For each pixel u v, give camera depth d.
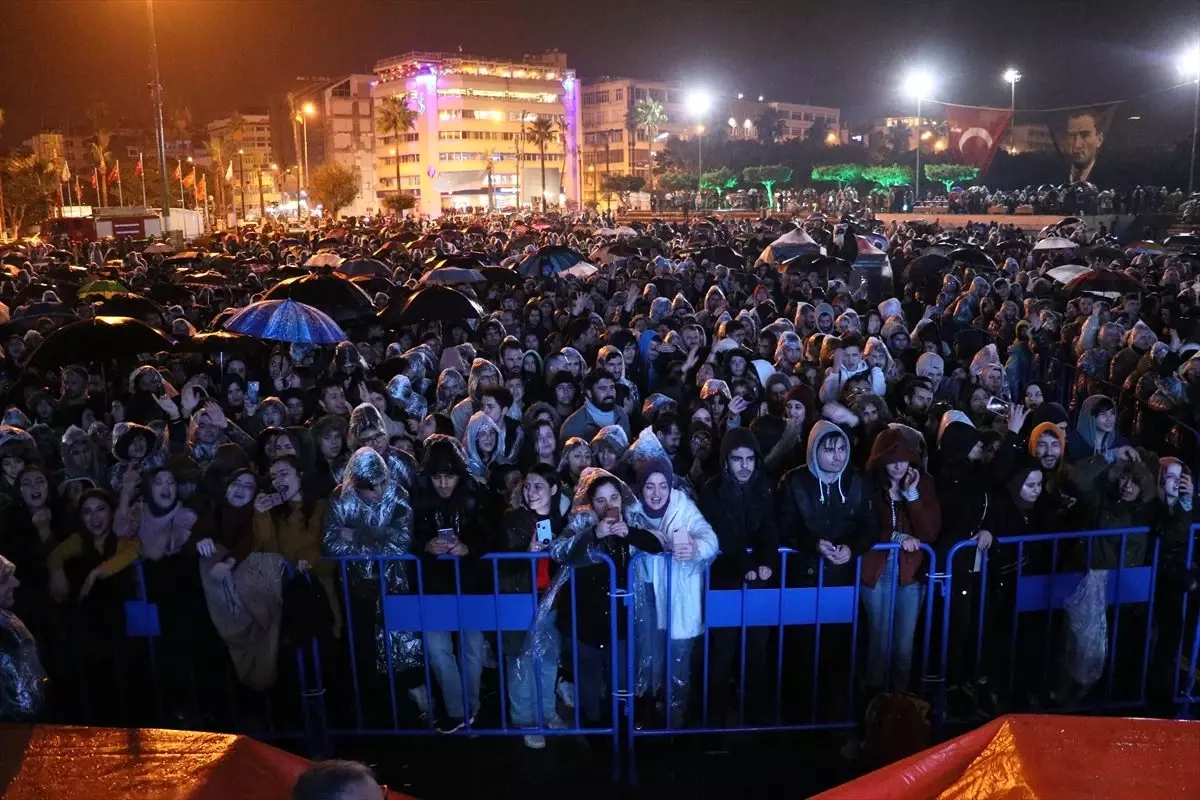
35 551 5.27
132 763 2.99
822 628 5.63
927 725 4.67
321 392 8.09
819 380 8.98
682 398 8.70
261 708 5.42
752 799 4.66
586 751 5.08
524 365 9.41
